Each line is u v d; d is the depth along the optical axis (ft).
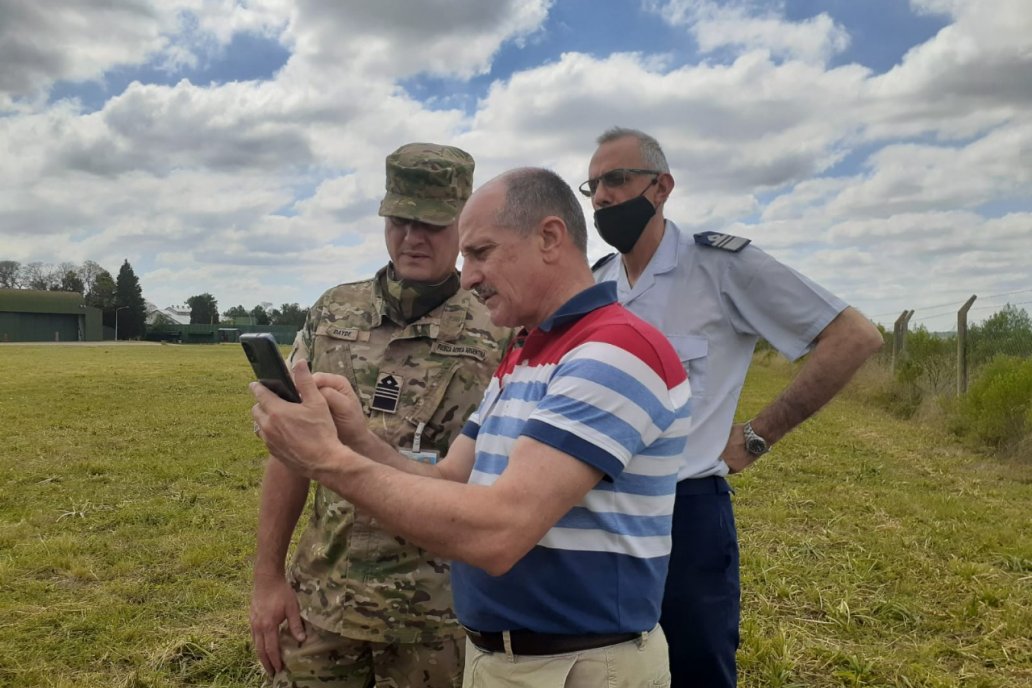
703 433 8.51
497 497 4.53
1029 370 32.42
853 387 56.54
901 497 24.52
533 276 5.38
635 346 5.02
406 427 7.67
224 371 79.05
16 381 63.57
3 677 12.41
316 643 7.61
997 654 13.12
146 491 25.00
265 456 30.91
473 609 5.44
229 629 14.26
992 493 25.43
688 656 8.31
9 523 20.99
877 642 13.82
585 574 5.01
